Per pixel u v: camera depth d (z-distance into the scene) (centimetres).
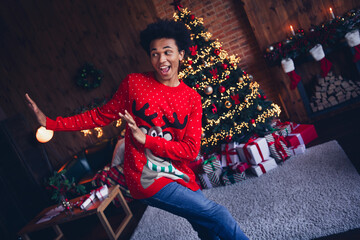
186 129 140
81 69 494
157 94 135
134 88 136
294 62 389
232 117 332
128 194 374
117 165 387
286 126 353
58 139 514
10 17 493
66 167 429
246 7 392
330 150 312
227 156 339
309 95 430
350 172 262
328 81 407
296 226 219
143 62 490
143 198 135
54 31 493
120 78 500
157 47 131
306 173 288
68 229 370
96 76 492
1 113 500
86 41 493
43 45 498
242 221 250
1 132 406
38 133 188
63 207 303
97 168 453
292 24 387
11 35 498
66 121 145
